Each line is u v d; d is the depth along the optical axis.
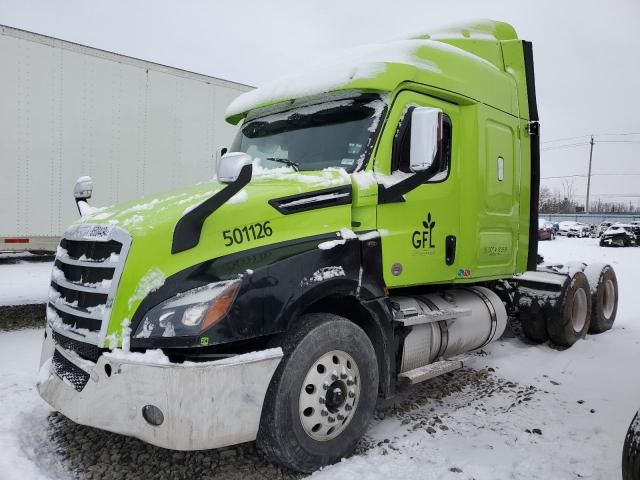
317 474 3.32
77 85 7.71
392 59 4.17
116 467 3.31
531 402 4.59
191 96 8.97
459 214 4.69
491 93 5.04
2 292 9.42
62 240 3.65
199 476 3.26
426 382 5.10
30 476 3.09
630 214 53.62
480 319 5.13
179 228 3.07
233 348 3.19
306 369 3.32
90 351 3.13
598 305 7.14
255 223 3.34
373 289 3.81
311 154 4.22
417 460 3.50
